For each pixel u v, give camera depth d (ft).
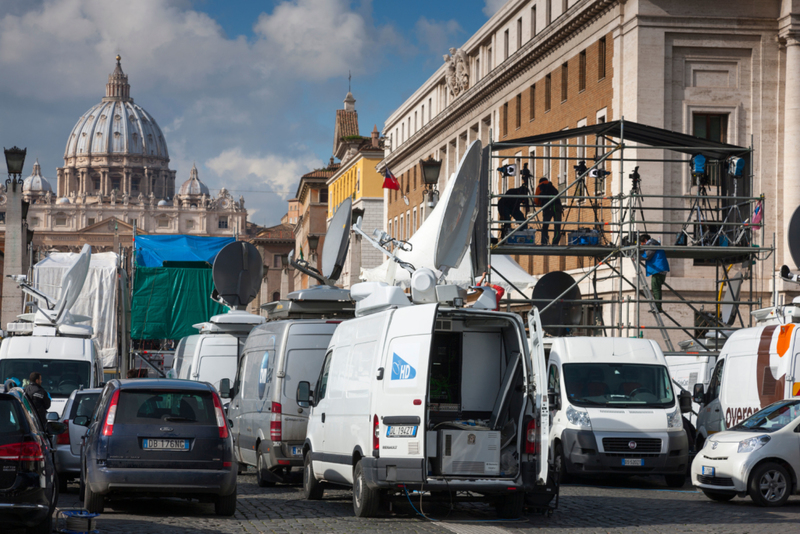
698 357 168.96
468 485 91.61
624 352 142.41
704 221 186.60
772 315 146.72
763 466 111.04
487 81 377.91
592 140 278.05
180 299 302.86
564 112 308.19
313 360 126.52
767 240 251.80
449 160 450.71
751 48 256.52
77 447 128.47
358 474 97.96
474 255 162.81
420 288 101.71
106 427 97.96
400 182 556.92
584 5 280.10
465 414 99.66
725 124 256.93
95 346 178.29
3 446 77.56
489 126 400.47
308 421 119.03
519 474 92.89
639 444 132.46
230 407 153.17
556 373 141.69
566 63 309.63
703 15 254.68
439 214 137.28
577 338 145.18
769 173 254.47
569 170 300.20
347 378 104.01
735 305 200.64
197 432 98.73
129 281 301.22
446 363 100.07
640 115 253.24
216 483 97.76
